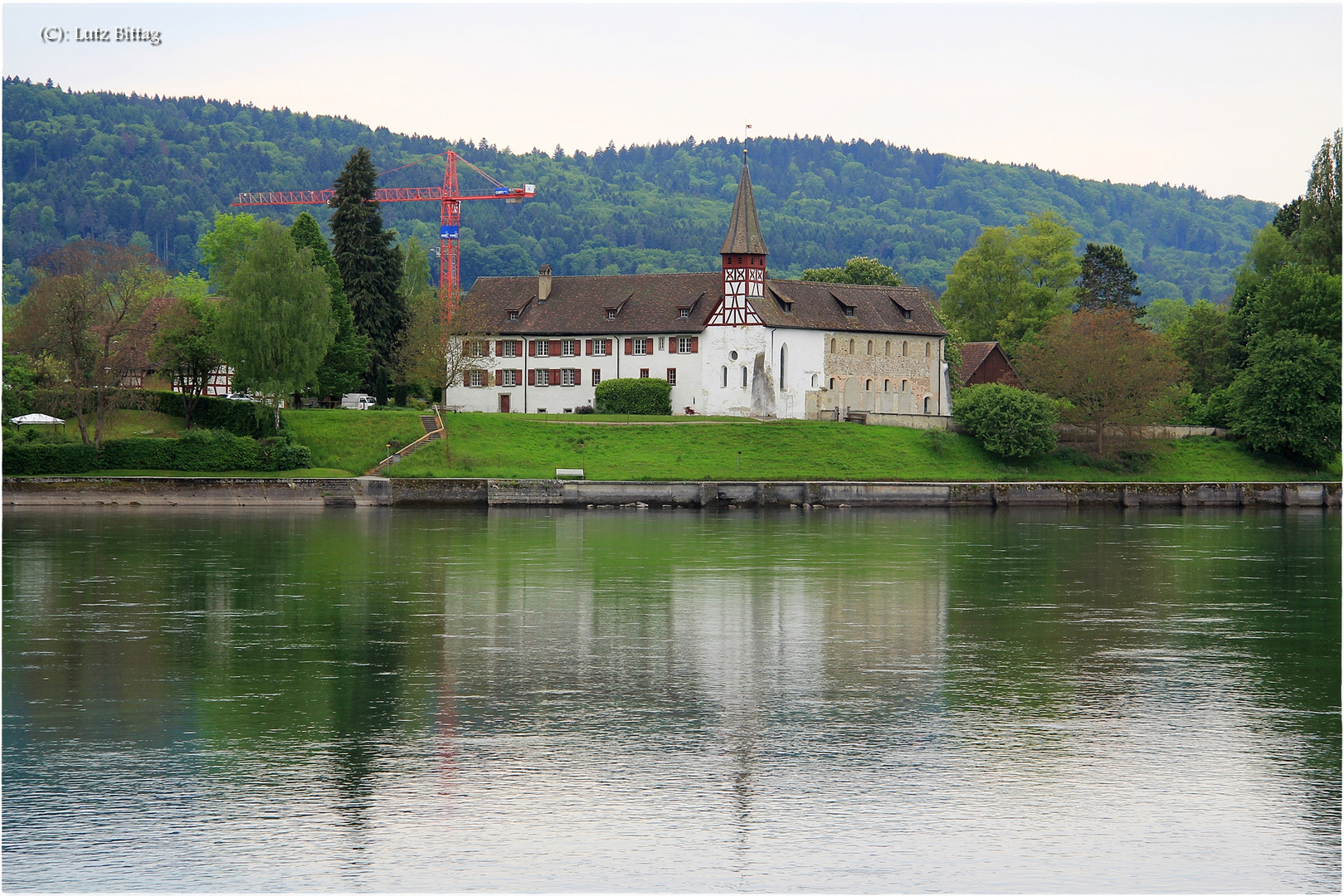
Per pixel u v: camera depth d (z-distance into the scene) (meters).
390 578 74.06
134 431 126.94
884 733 42.50
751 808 35.97
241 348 125.75
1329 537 103.31
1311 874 32.53
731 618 62.12
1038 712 45.34
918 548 92.19
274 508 118.25
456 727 42.91
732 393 154.50
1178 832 34.84
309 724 43.19
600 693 47.31
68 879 31.81
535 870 32.31
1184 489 137.88
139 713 44.59
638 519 114.31
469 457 129.38
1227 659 53.91
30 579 72.75
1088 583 74.62
